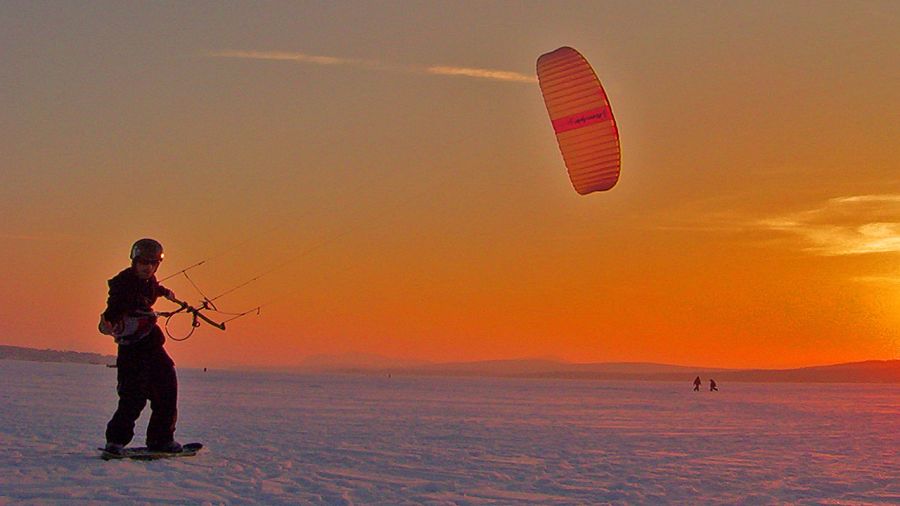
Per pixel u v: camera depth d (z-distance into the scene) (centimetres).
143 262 1009
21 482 795
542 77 1544
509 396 4888
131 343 1014
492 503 784
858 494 913
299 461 1067
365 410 2633
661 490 904
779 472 1102
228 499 743
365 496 798
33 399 2527
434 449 1309
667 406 3609
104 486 788
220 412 2311
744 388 11150
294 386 6625
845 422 2444
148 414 2098
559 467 1102
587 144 1523
